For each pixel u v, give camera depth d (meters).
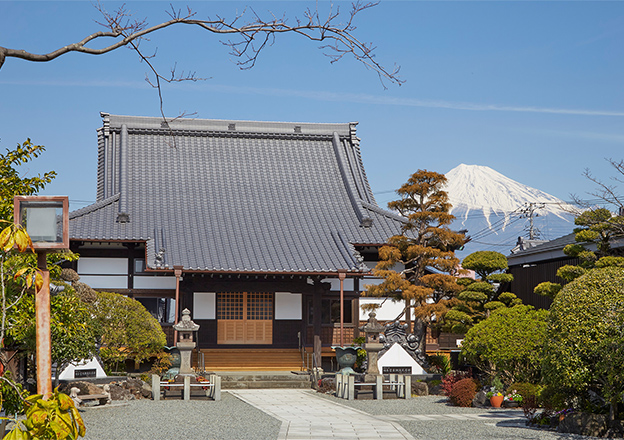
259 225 33.06
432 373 26.06
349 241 32.56
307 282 31.30
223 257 30.11
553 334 14.40
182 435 13.98
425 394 23.41
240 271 29.22
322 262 30.52
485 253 27.52
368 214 34.88
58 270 13.59
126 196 32.72
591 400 15.26
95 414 17.48
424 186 27.75
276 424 15.77
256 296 32.31
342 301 29.88
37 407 6.16
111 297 23.95
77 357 18.20
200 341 31.48
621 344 12.84
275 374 28.67
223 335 31.81
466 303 27.03
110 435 13.95
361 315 32.94
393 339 25.39
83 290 21.36
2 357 10.44
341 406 20.02
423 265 28.05
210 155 37.38
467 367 26.94
